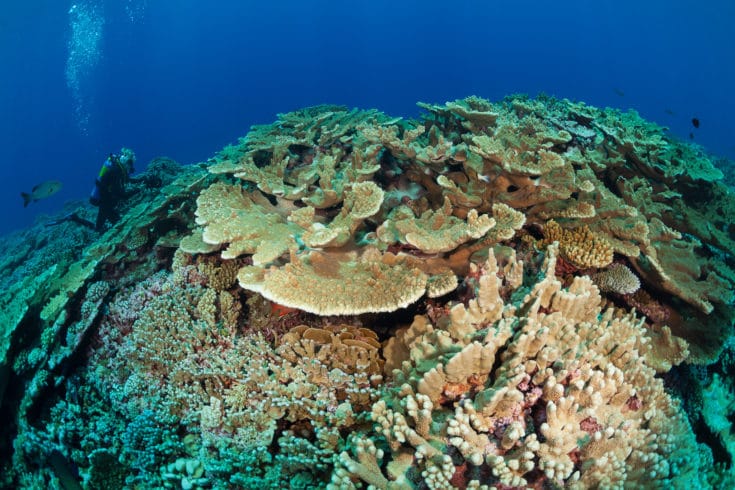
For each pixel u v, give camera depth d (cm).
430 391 336
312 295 424
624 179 618
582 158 593
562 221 531
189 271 613
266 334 521
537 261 488
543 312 398
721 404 491
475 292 405
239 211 575
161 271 674
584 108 754
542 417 320
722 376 513
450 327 381
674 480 333
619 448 304
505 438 293
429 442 318
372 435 401
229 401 454
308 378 438
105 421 545
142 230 709
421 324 444
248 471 421
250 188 727
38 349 589
